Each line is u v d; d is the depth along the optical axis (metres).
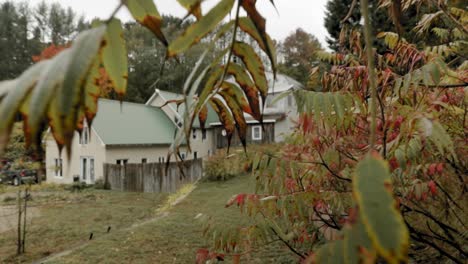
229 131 0.94
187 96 0.58
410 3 1.82
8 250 5.49
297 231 1.88
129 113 17.45
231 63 0.71
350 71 1.75
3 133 0.26
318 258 0.35
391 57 1.93
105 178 13.91
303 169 1.82
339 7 11.80
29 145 0.37
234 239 1.76
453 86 1.33
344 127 1.49
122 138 15.41
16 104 0.28
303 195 1.69
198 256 1.78
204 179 12.45
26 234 6.40
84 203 10.01
